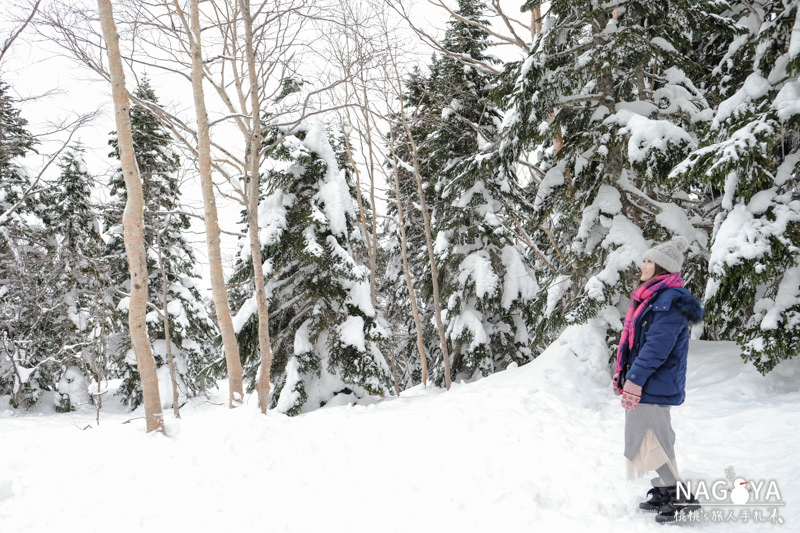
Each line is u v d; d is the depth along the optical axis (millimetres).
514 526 3303
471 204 12344
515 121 8172
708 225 7703
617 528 3170
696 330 9445
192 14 7305
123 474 4031
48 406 19172
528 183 14336
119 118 5398
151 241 16906
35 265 17984
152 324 18391
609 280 7004
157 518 3533
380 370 10523
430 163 14531
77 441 4570
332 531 3369
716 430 4730
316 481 4117
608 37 7555
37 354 19469
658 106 8094
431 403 6812
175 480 4008
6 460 4137
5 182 17766
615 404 6266
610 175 7605
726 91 7441
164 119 8594
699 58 9555
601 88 7871
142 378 4910
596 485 3965
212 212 7426
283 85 11047
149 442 4547
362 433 5137
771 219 5348
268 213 10453
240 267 10523
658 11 7539
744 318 6609
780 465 3842
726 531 3051
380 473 4250
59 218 19031
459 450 4727
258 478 4121
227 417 4977
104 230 17719
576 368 6957
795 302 5266
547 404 6078
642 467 3363
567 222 10062
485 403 6164
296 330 10820
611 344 7258
